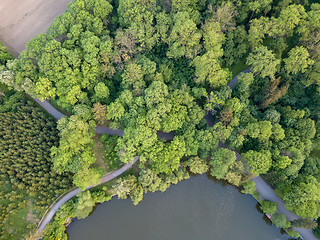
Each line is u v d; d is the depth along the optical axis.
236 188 88.06
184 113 83.88
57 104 93.81
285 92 87.69
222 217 85.81
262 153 79.38
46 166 85.94
